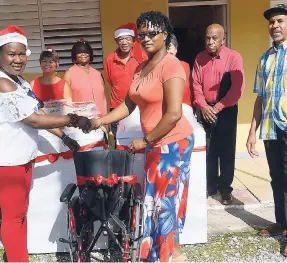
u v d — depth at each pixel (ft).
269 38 20.01
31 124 9.61
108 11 19.49
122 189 9.98
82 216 10.22
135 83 9.95
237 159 20.18
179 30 20.99
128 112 11.00
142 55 15.46
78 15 19.80
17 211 10.14
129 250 9.80
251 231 13.08
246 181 17.30
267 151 12.27
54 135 11.58
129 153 9.89
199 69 14.75
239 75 14.16
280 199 12.40
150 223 10.31
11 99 9.36
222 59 14.32
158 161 9.92
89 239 10.50
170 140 9.86
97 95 15.43
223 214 14.42
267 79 11.59
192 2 20.25
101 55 20.06
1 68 9.67
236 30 19.89
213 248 12.11
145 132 9.87
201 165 11.77
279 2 20.16
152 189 10.11
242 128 20.49
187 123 10.32
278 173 12.24
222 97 14.48
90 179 9.86
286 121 11.38
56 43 20.06
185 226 12.15
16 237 10.21
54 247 12.11
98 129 11.80
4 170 9.84
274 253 11.80
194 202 12.00
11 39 9.46
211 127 14.84
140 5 19.53
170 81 9.22
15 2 19.67
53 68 13.78
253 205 14.92
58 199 11.84
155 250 10.37
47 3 19.74
